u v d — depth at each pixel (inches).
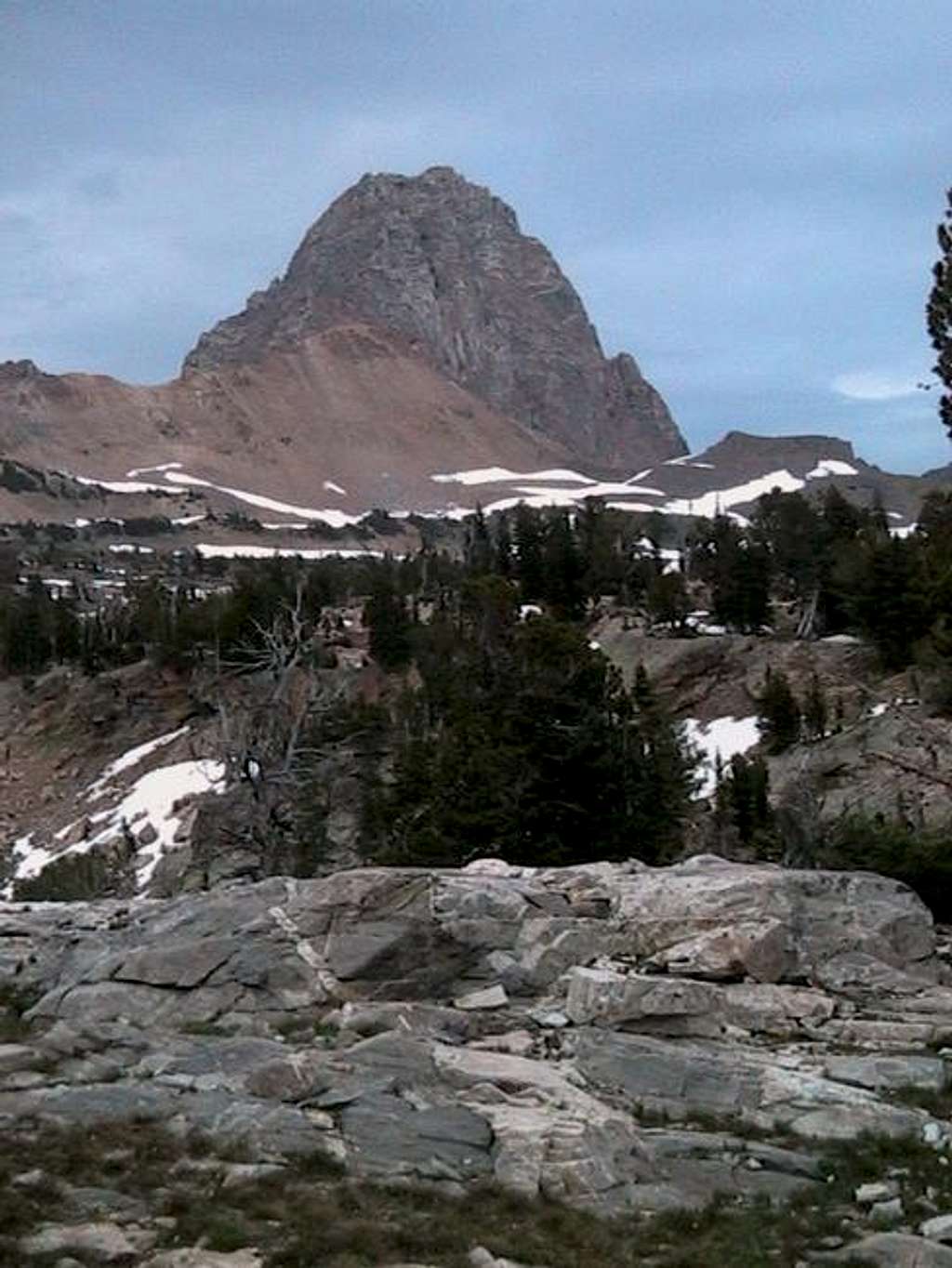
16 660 4845.0
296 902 665.0
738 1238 397.7
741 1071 519.2
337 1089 489.1
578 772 1357.0
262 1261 367.2
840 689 3048.7
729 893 657.0
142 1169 423.5
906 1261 382.3
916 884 916.0
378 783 1715.1
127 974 621.3
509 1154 439.8
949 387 1095.6
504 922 650.8
